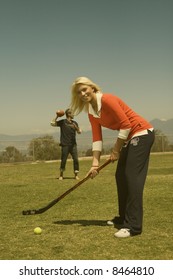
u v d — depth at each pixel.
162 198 7.23
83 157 23.36
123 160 5.02
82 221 5.54
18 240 4.62
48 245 4.40
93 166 5.16
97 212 6.15
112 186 9.37
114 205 6.73
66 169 15.69
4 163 21.17
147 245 4.30
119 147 4.85
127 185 4.76
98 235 4.75
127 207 4.74
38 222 5.52
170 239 4.51
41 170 15.59
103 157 23.55
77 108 5.04
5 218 5.85
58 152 22.69
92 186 9.44
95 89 4.88
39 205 6.98
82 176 12.52
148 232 4.82
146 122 4.89
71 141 11.44
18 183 10.68
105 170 14.37
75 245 4.37
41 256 4.06
